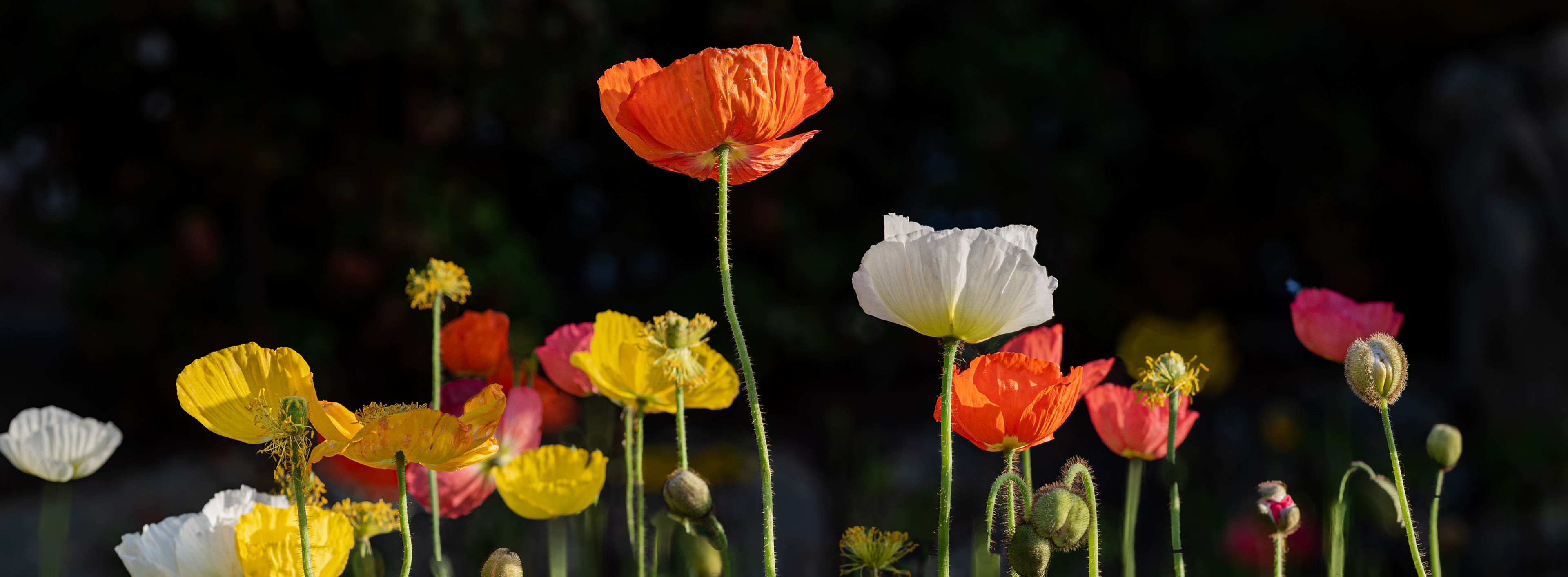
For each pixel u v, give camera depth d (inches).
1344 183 279.4
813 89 35.9
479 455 30.1
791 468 206.1
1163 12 276.8
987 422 34.1
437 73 232.8
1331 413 113.7
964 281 32.5
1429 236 297.0
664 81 32.3
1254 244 285.9
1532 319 199.5
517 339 50.8
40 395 279.3
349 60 233.5
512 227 265.0
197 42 235.9
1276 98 276.1
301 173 238.1
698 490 37.0
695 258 281.4
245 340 235.5
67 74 239.5
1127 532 42.8
